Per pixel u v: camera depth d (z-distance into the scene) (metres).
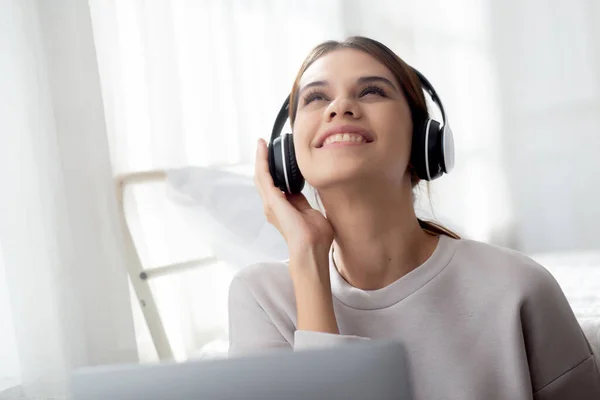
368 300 0.81
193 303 1.67
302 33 2.12
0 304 1.42
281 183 0.88
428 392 0.79
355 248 0.81
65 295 1.43
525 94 2.67
